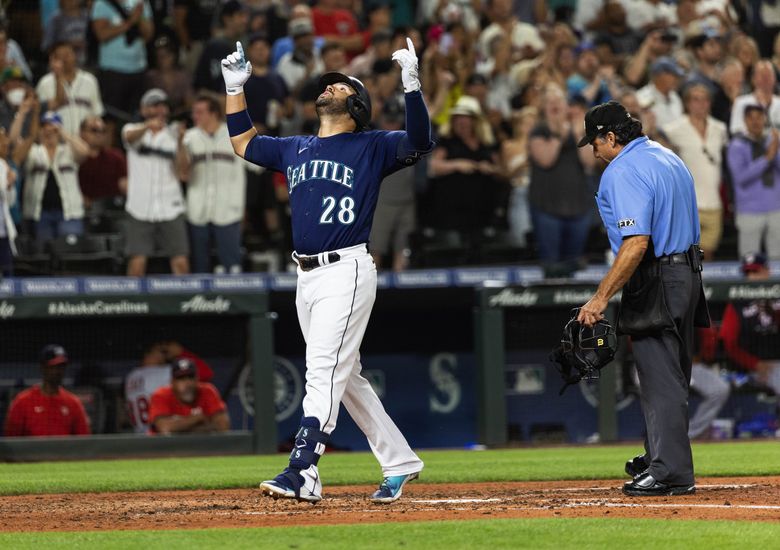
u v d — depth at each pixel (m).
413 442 50.44
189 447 42.84
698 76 56.47
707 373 46.66
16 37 57.31
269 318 44.03
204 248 49.53
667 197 22.44
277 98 53.44
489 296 45.31
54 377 42.25
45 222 49.38
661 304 22.39
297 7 56.16
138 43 55.78
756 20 63.06
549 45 57.47
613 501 21.98
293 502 23.00
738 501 21.70
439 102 53.94
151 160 48.34
